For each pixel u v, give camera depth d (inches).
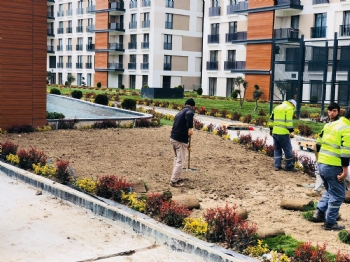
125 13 2245.3
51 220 276.8
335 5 1395.2
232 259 209.8
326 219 265.1
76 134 616.7
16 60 614.5
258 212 298.7
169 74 2143.2
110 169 406.6
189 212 265.9
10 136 577.3
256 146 544.7
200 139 621.3
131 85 2245.3
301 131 757.9
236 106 1245.7
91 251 230.4
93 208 291.9
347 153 254.7
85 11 2507.4
